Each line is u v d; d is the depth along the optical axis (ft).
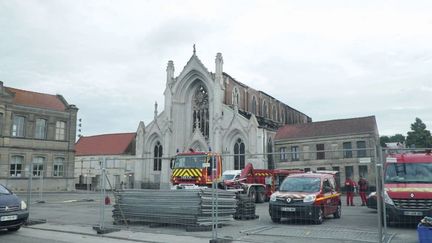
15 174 149.69
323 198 53.11
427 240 32.60
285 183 56.24
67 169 166.30
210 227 45.29
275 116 230.48
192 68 179.93
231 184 86.79
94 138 252.21
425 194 45.98
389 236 40.27
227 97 178.50
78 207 80.48
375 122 159.94
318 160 158.61
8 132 148.25
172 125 180.75
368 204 66.95
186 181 72.69
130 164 221.25
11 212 42.80
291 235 40.78
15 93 158.20
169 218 46.73
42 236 41.63
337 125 164.04
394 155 52.24
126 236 41.11
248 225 50.11
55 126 165.17
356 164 150.71
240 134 163.22
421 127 272.31
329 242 36.70
